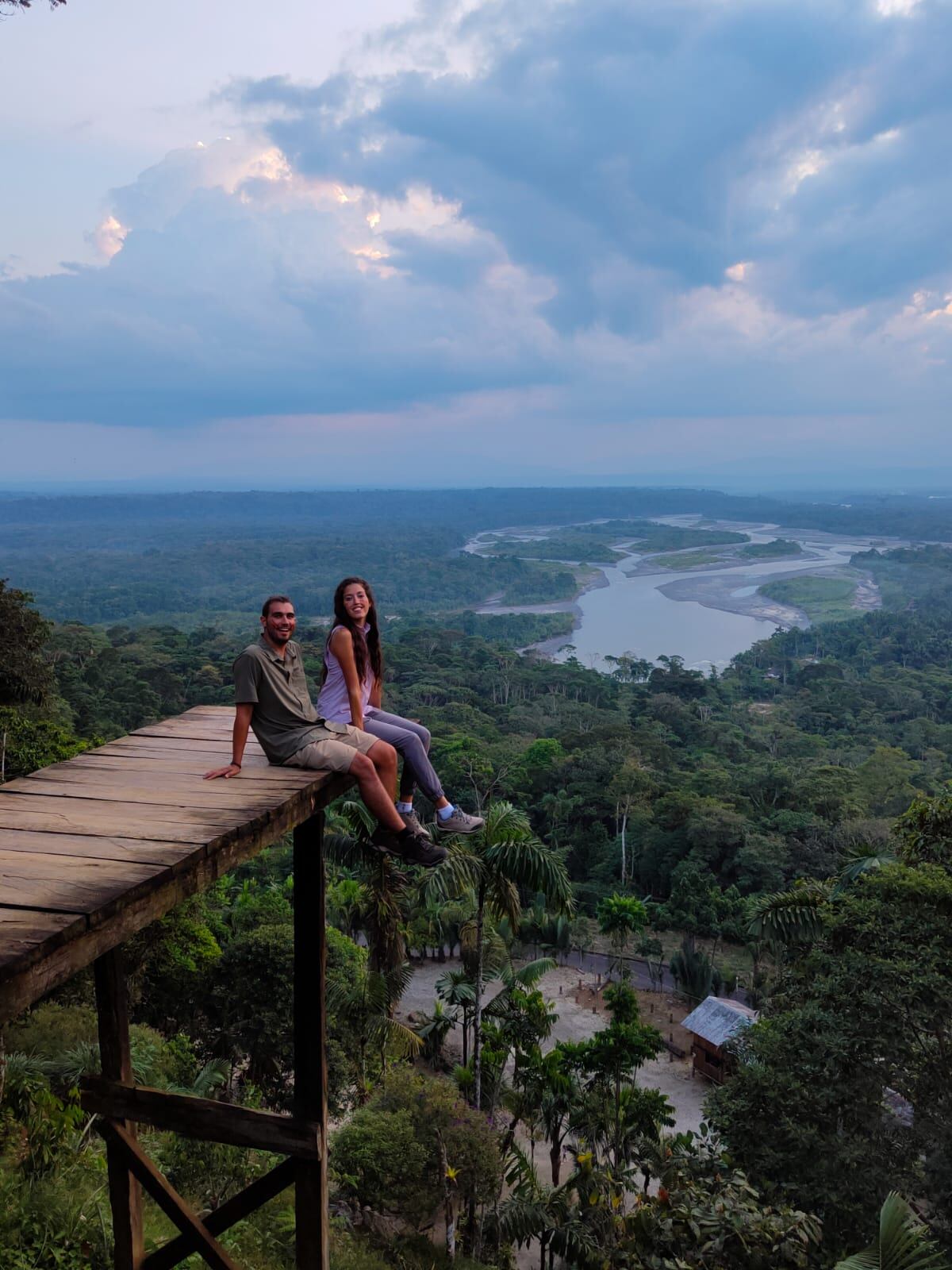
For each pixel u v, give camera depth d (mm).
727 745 74625
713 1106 11633
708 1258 7551
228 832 3320
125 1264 4609
